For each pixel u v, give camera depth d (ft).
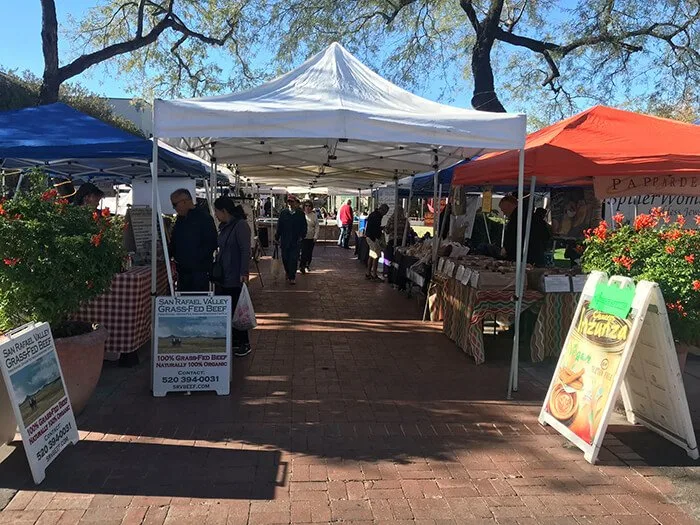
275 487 11.25
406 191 51.08
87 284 13.88
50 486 11.12
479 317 20.21
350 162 28.09
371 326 26.63
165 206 40.04
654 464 12.55
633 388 14.40
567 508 10.68
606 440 13.80
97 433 13.66
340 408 15.76
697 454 12.83
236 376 18.48
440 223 41.32
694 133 22.06
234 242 19.30
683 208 27.81
